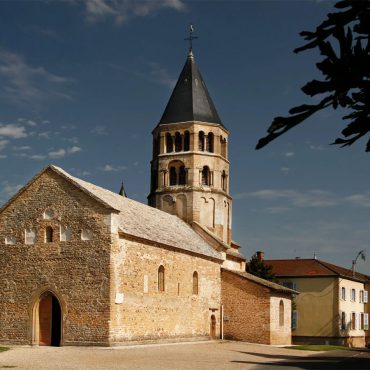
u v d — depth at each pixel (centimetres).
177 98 6050
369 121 536
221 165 5962
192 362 3039
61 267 3875
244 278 5356
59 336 3944
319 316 7025
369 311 8288
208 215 5791
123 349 3612
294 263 7506
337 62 517
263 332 5219
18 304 3956
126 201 4878
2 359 2884
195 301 4903
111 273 3750
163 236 4569
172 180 5891
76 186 3931
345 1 507
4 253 4050
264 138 547
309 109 536
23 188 4069
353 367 3092
